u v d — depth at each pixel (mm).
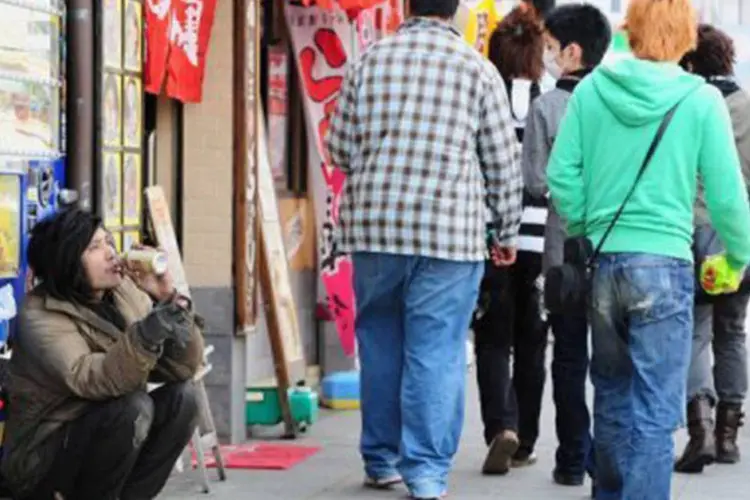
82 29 16719
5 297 14766
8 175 14820
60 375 13688
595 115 14539
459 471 18906
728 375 19656
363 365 17641
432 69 16891
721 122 14258
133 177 18094
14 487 14141
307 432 21188
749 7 39688
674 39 14414
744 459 20031
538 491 17812
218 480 18094
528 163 17891
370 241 16922
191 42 19188
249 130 19750
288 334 21094
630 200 14273
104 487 14008
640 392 14383
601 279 14383
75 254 13898
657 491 14383
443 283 16828
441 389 16922
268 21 23078
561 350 17953
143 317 14195
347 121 17234
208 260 19703
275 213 21328
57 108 15820
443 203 16750
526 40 19172
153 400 14445
